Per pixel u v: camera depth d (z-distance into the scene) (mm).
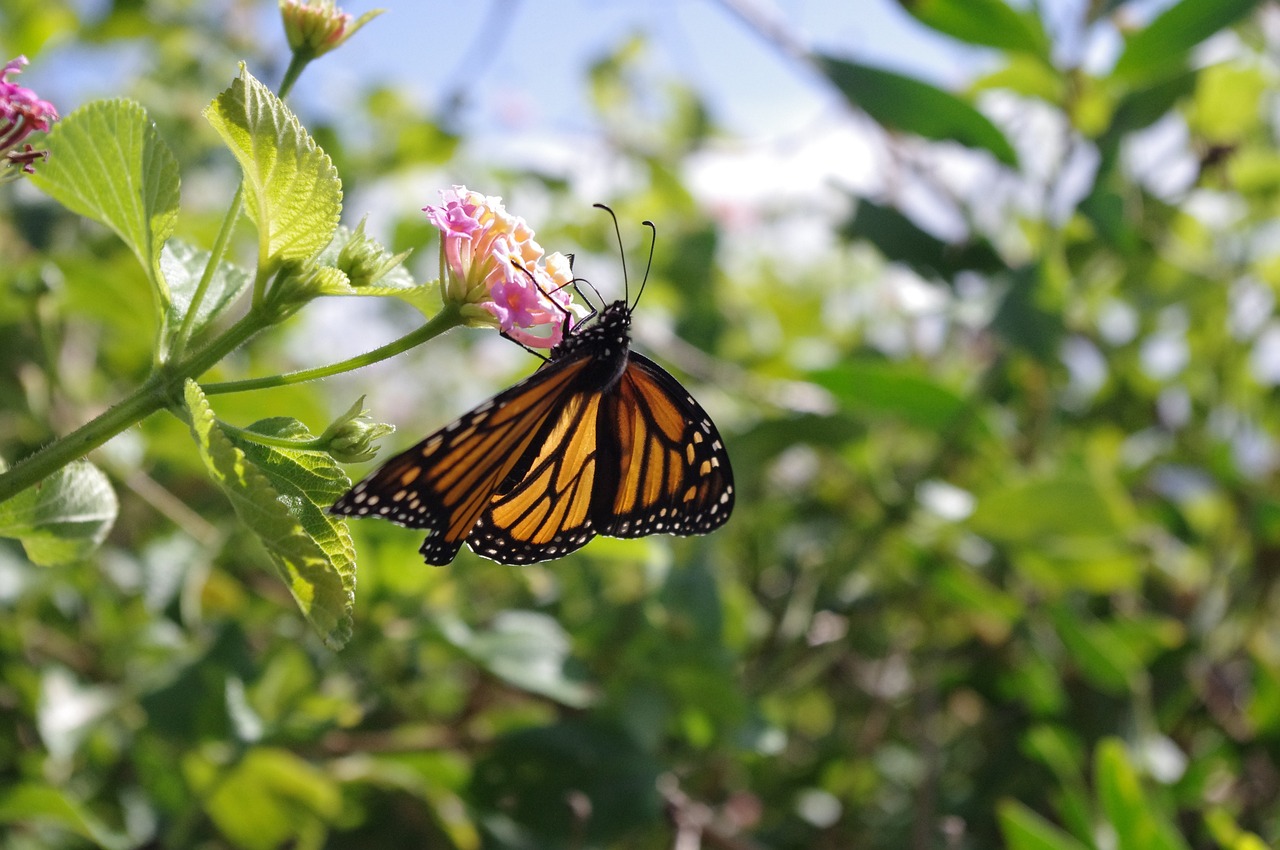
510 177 604
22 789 342
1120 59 417
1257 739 430
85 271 395
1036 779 433
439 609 401
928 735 427
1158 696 445
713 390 502
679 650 386
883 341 578
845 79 429
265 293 255
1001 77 441
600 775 379
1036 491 413
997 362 438
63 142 257
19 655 390
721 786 456
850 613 465
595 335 289
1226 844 364
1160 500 493
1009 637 466
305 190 250
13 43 500
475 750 407
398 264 276
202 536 413
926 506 439
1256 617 474
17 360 412
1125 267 503
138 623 419
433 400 643
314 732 366
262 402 392
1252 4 406
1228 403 505
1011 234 495
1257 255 511
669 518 308
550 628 391
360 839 410
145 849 391
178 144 540
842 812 445
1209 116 481
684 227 574
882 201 453
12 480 245
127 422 250
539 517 299
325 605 244
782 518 499
